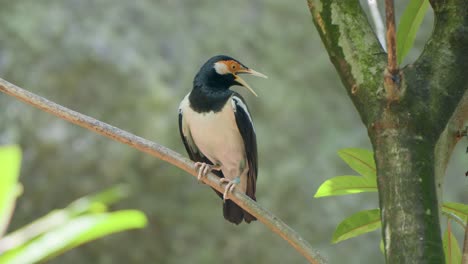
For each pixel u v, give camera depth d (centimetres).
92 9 1731
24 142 1622
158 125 1650
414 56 1817
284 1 1886
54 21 1681
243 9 1873
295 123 1784
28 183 1620
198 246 1689
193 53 1769
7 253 205
